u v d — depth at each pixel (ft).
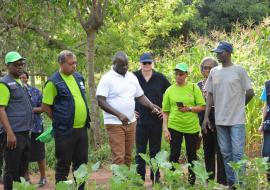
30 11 36.65
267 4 81.20
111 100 19.77
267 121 20.26
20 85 18.11
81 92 18.71
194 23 73.87
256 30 36.27
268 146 20.31
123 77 20.01
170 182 13.26
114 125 19.81
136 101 21.59
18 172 18.20
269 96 20.31
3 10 36.11
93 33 33.42
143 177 21.83
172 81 36.58
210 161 21.77
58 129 18.31
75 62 18.34
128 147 20.47
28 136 18.47
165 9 59.31
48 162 31.60
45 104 18.26
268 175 18.63
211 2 82.58
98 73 47.80
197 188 18.38
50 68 40.29
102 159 31.94
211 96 20.70
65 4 34.50
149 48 66.33
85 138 18.89
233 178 19.75
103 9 32.94
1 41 38.19
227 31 82.07
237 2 78.79
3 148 18.22
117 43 44.19
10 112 17.74
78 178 12.09
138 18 52.95
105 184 23.49
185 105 20.98
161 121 21.72
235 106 19.92
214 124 21.25
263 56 33.58
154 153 21.75
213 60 22.16
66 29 42.29
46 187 25.41
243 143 20.06
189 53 38.73
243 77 19.97
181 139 21.30
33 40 39.42
